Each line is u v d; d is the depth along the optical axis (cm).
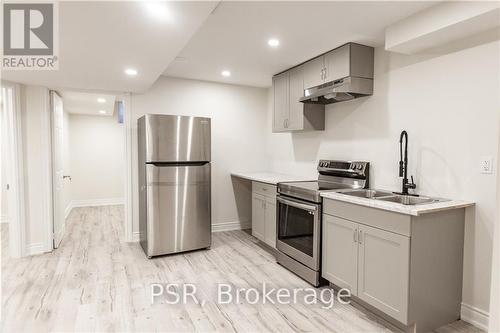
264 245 404
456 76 229
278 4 213
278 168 471
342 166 325
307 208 285
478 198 217
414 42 232
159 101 423
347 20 237
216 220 472
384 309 214
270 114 489
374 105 299
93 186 688
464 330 214
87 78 336
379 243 217
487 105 212
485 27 204
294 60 342
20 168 357
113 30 209
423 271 204
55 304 246
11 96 352
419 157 257
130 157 414
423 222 201
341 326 219
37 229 371
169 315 231
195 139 372
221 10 221
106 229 484
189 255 365
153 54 259
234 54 322
